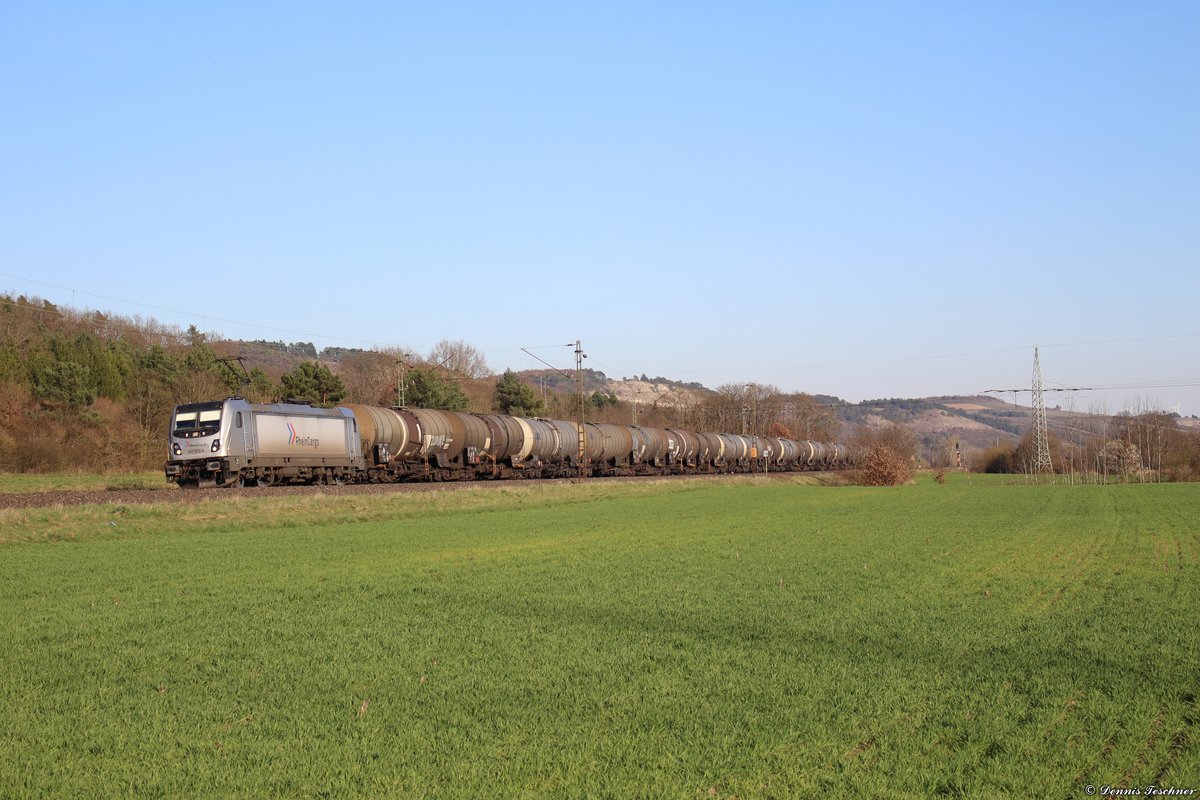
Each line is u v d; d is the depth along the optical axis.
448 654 13.09
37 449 62.19
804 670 12.05
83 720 9.93
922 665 12.33
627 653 13.12
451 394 93.94
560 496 51.00
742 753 8.78
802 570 22.67
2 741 9.24
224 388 83.19
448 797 7.73
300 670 12.17
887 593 18.88
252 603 17.61
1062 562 24.62
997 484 92.31
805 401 161.00
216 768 8.45
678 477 74.12
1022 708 10.22
